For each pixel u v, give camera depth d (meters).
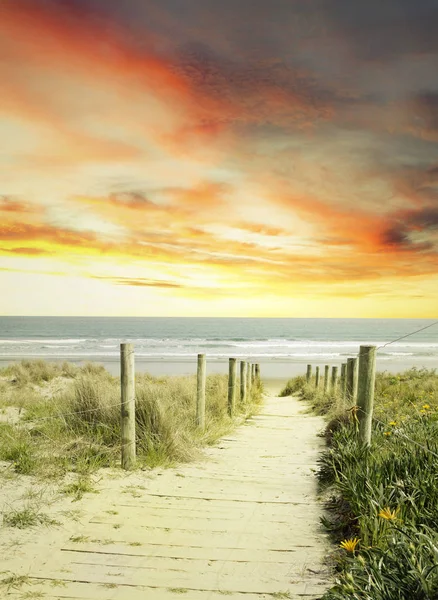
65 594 3.21
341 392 13.14
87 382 8.77
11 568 3.54
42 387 17.97
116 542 4.10
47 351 44.22
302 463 7.36
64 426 7.58
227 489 5.80
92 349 47.00
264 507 5.14
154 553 3.91
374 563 2.95
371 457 5.26
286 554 3.95
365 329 104.12
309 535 4.37
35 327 97.31
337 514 4.87
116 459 6.75
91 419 7.77
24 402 12.24
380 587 2.73
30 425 8.41
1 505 4.71
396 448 5.58
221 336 77.56
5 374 21.09
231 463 7.30
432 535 3.28
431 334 89.94
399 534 3.37
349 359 10.70
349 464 5.54
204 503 5.23
